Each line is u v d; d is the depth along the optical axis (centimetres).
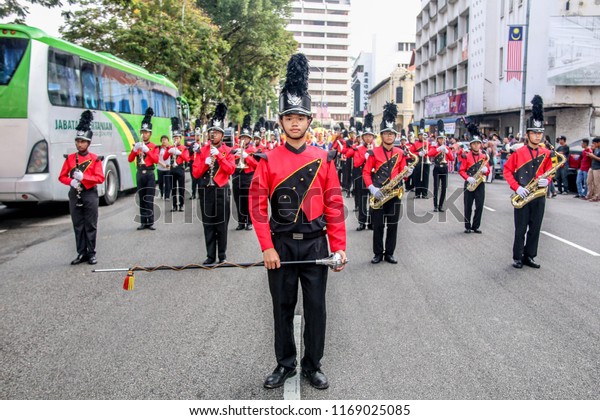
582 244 945
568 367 447
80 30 2672
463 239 1003
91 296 655
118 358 470
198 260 841
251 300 631
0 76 1154
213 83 3150
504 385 415
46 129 1182
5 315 588
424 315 575
